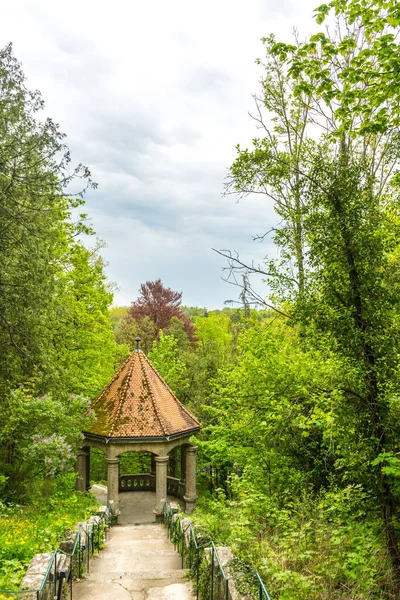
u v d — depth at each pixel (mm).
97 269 24734
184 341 41812
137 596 7621
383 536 7789
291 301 9641
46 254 15852
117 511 17922
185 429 19594
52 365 17203
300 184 8930
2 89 14391
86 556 10023
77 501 16438
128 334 47438
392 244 8578
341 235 8211
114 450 18250
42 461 15562
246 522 7914
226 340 50281
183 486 21062
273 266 10258
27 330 15969
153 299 55531
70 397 17766
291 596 5996
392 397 7801
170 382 30266
